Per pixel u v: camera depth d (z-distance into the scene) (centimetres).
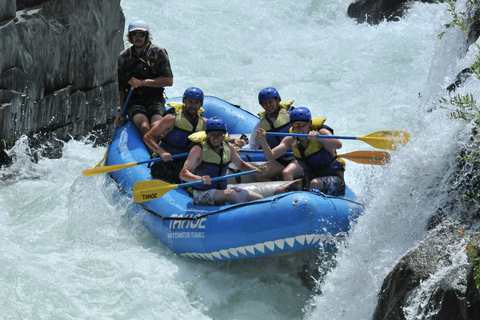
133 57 2472
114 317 1623
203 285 1792
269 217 1694
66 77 2922
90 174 2111
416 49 3938
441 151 1518
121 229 2117
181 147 2205
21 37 2556
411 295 1327
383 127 3198
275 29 4491
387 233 1562
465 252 1284
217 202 1908
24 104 2636
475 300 1170
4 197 2362
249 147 2264
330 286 1631
